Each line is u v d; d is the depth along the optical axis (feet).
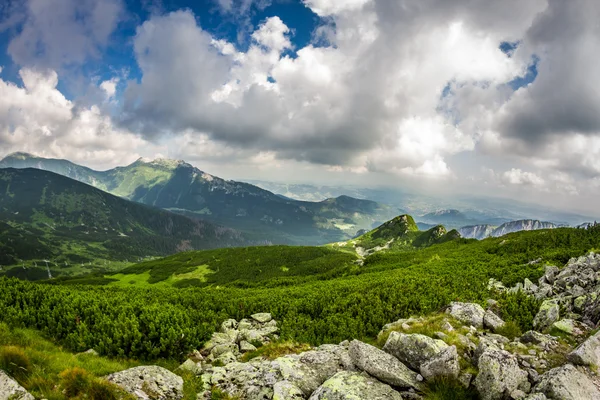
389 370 32.19
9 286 60.70
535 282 78.79
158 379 34.45
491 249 160.86
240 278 322.75
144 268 409.49
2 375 27.66
